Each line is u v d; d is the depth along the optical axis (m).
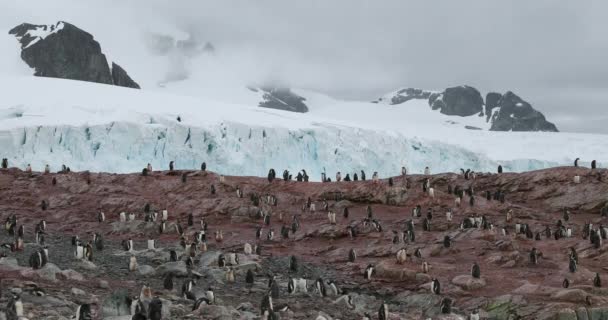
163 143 91.38
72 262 32.59
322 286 29.95
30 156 82.81
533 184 56.75
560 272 33.38
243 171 95.38
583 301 27.72
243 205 52.44
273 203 53.59
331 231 45.66
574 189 54.06
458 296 30.53
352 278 35.31
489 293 30.70
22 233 40.59
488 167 117.88
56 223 49.50
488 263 36.66
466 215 48.81
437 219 47.38
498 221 47.44
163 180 59.06
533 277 33.41
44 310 19.69
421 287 32.03
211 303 23.30
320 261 39.81
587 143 137.12
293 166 101.31
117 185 58.12
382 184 55.41
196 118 98.12
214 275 32.94
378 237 44.44
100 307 20.73
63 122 87.50
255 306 25.77
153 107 102.44
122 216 49.75
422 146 115.69
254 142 98.25
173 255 35.78
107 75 183.88
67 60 175.00
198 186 57.41
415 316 26.88
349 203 53.62
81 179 59.12
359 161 105.25
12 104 96.44
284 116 115.44
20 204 54.03
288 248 43.62
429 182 56.38
